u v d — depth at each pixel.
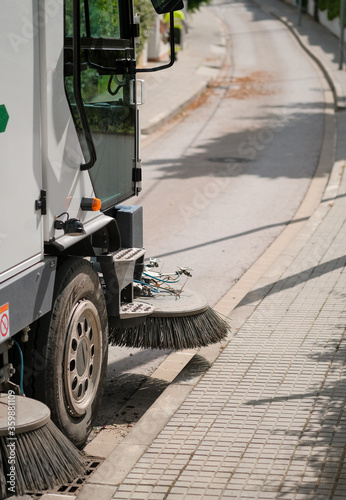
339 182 14.26
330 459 4.50
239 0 74.62
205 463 4.51
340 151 17.69
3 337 3.97
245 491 4.17
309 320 7.10
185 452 4.65
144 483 4.30
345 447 4.66
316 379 5.74
